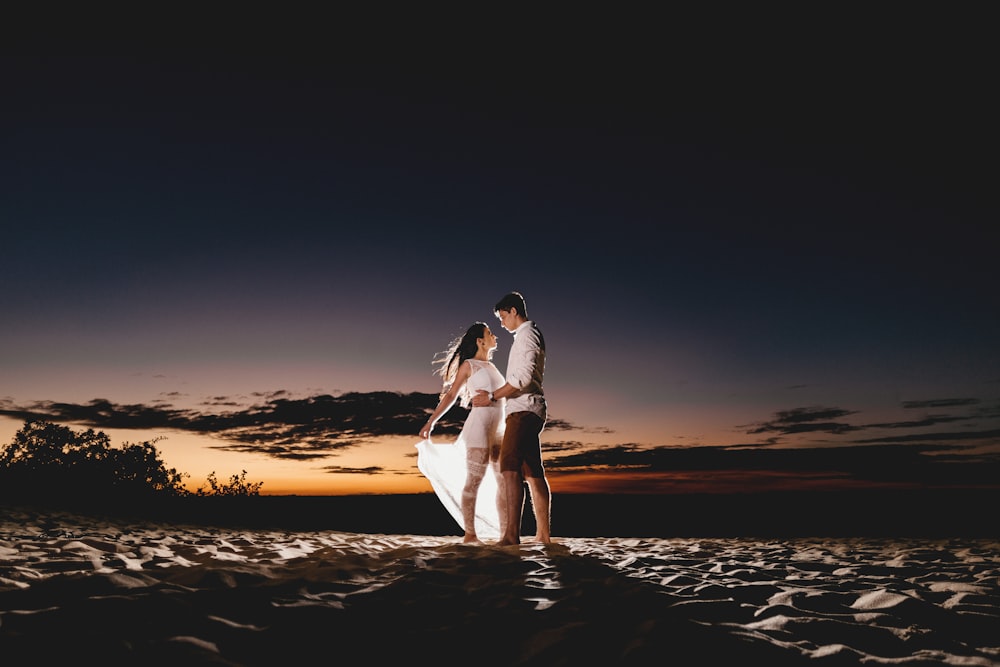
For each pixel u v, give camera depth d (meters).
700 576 3.21
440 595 2.43
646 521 9.70
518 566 3.13
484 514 5.05
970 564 3.97
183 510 8.90
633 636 1.84
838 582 3.04
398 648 1.78
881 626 2.11
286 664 1.62
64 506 7.54
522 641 1.85
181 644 1.59
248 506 9.82
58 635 1.63
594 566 3.30
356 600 2.30
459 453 4.96
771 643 1.79
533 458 4.53
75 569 2.88
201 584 2.45
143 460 10.48
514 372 4.43
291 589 2.39
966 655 1.83
